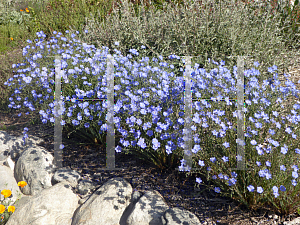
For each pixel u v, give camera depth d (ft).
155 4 20.10
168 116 9.59
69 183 9.89
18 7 27.12
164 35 15.64
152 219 7.95
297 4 17.48
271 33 14.37
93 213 8.37
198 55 14.03
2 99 14.92
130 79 10.96
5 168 11.05
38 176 10.16
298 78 13.57
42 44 14.48
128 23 16.33
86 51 13.33
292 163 8.11
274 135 8.65
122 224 8.18
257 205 7.95
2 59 17.13
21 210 8.87
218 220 7.98
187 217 7.84
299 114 9.18
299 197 7.60
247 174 8.05
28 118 14.02
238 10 15.21
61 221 8.57
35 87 12.23
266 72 12.75
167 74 10.94
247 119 9.11
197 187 9.20
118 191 8.95
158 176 9.82
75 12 21.72
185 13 14.97
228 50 14.37
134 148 10.00
